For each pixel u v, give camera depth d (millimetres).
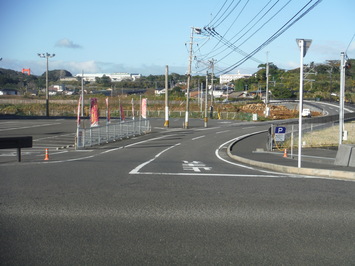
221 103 107562
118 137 37062
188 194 10156
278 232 7000
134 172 14156
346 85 114188
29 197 9586
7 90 147625
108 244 6266
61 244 6250
